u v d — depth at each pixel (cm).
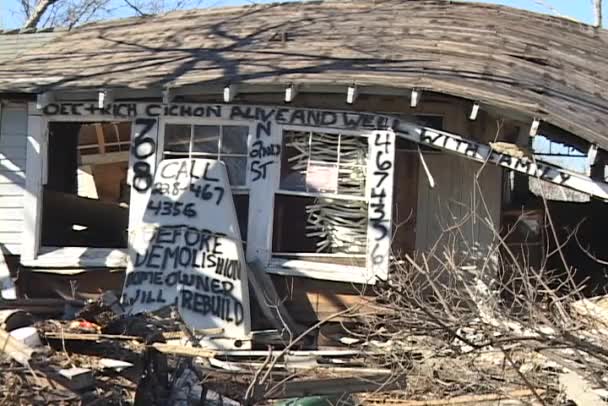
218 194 970
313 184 993
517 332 631
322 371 713
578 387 602
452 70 964
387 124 965
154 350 624
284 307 969
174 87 958
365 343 752
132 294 940
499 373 646
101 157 1548
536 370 648
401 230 1022
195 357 679
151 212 978
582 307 755
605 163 876
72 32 1314
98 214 1271
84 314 727
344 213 987
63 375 565
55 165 1174
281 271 978
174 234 961
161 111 1017
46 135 1039
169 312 874
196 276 935
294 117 994
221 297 923
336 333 960
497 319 637
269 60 1031
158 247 959
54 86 994
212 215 962
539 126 908
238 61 1038
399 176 1030
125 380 625
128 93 1003
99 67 1071
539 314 586
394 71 949
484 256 991
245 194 1005
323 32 1165
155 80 979
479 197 1007
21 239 1035
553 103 895
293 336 920
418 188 1027
